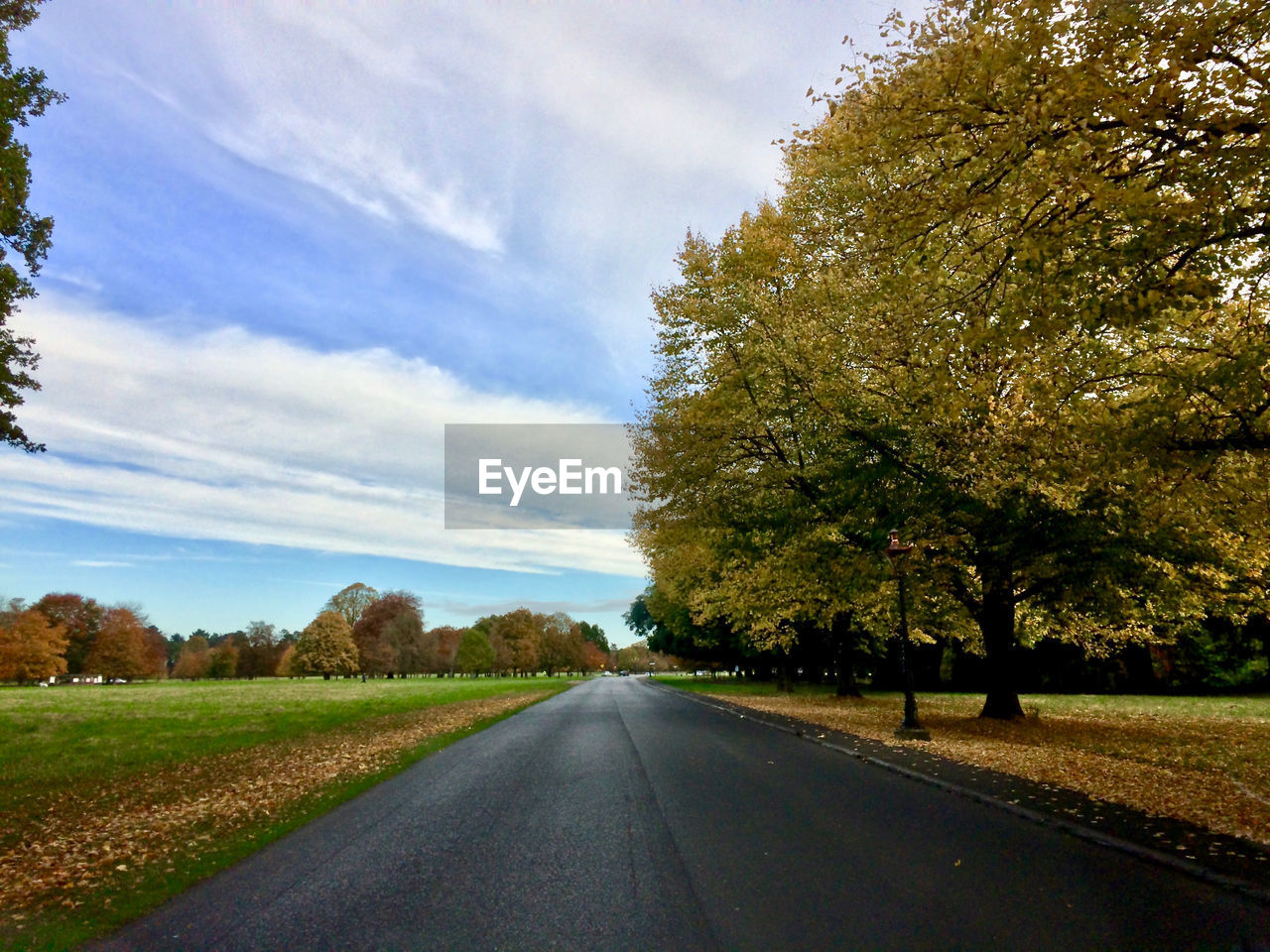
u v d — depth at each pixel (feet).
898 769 37.09
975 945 14.43
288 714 86.53
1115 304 24.75
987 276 30.58
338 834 24.98
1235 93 22.59
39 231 40.19
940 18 25.91
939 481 48.70
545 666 443.32
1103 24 23.18
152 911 17.29
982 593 63.16
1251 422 28.22
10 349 38.60
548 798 30.76
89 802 33.86
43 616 278.67
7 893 19.10
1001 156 25.91
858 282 46.37
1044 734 52.95
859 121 28.07
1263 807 26.86
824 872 19.51
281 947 14.83
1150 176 26.73
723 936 14.94
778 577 68.13
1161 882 18.54
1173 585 53.83
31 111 40.04
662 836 23.70
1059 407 34.58
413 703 110.83
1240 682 108.27
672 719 74.23
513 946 14.58
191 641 436.35
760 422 59.52
